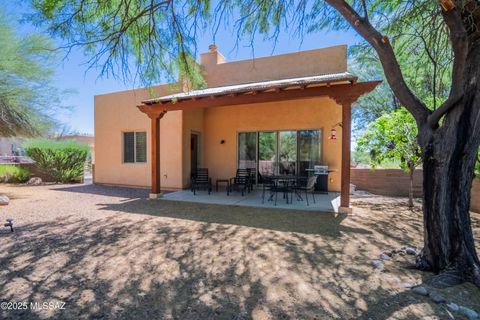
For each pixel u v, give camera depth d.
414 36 4.74
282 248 4.07
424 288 2.78
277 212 6.63
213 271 3.29
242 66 10.89
